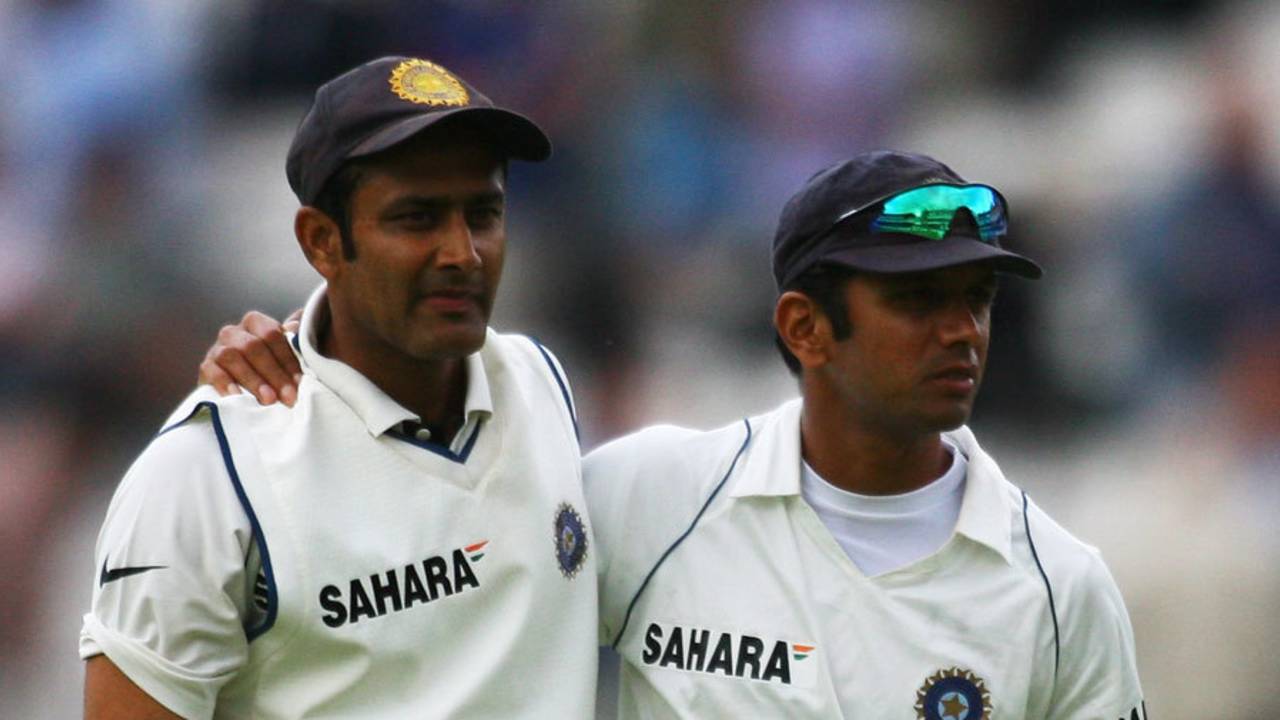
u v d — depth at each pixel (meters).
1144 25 42.88
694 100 42.09
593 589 14.16
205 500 13.10
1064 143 40.91
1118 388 36.94
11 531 35.94
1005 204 14.03
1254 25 42.00
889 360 13.50
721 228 41.00
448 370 13.77
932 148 41.50
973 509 13.88
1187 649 31.34
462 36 41.12
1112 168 40.31
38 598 35.66
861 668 13.70
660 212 40.78
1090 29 42.97
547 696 13.69
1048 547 13.91
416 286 13.06
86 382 37.75
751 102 42.50
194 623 13.00
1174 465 34.22
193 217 39.53
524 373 14.41
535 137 13.29
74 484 36.75
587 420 36.66
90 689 13.16
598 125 41.44
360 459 13.42
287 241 38.69
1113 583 14.05
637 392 37.19
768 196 41.62
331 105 13.26
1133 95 41.19
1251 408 36.06
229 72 41.22
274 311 38.19
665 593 14.27
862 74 42.72
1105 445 35.09
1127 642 13.99
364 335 13.53
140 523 13.05
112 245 39.66
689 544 14.30
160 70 41.59
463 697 13.33
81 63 42.09
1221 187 39.53
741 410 36.78
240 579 13.12
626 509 14.53
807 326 13.97
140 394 37.72
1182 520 33.00
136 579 12.99
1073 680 13.84
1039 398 34.81
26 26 43.09
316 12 40.69
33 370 37.97
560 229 39.78
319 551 13.14
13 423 37.31
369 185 13.02
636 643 14.35
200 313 38.31
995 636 13.66
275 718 13.38
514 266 38.47
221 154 40.41
